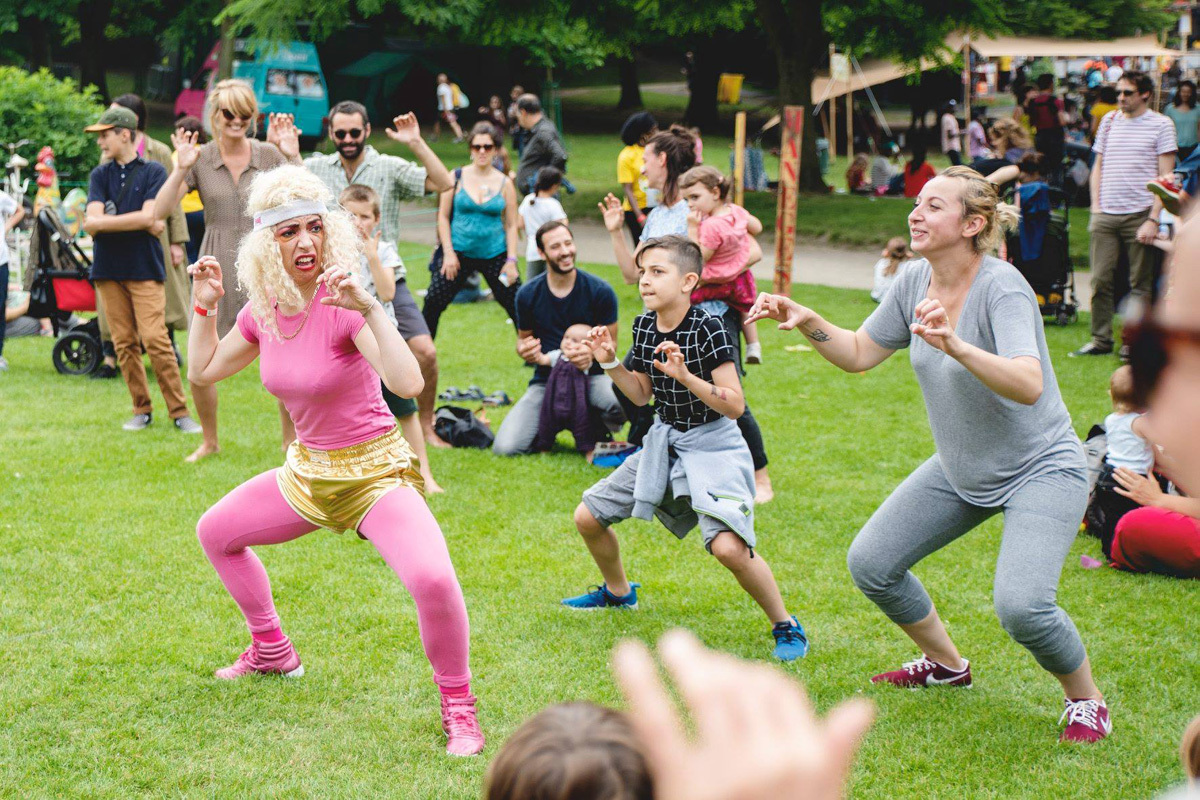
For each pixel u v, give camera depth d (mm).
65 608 4824
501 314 12594
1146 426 639
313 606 4938
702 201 6578
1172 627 4809
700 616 4934
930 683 4266
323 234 3652
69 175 16141
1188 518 5289
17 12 33594
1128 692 4215
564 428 7359
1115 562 5527
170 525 5879
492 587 5207
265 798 3453
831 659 4500
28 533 5711
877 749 3781
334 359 3650
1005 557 3721
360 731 3877
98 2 34688
